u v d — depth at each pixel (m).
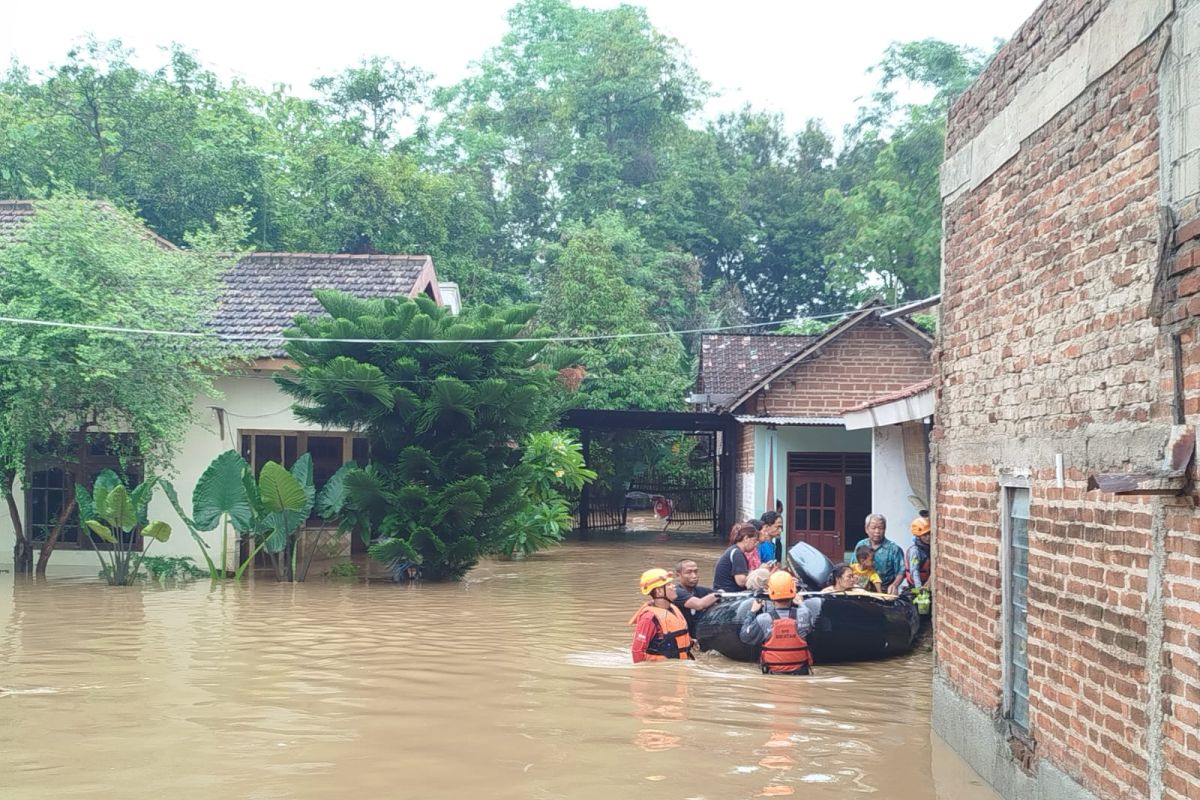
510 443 18.52
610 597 15.66
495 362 17.66
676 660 10.62
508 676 9.68
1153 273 4.77
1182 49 4.54
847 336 24.14
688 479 36.34
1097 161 5.44
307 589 16.30
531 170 45.97
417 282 21.64
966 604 7.36
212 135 32.59
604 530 31.36
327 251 34.75
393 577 17.42
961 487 7.57
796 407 24.00
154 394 16.80
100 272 16.64
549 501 23.14
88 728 7.70
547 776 6.61
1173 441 4.48
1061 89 5.89
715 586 12.10
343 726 7.80
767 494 23.84
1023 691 6.37
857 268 42.09
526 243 45.50
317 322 17.11
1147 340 4.85
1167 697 4.50
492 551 18.31
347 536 19.73
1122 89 5.18
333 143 36.56
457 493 17.03
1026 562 6.38
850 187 47.34
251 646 11.16
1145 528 4.75
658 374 34.28
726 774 6.71
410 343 17.19
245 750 7.14
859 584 12.28
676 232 46.09
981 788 6.54
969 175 7.50
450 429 17.59
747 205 48.47
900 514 16.03
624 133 48.69
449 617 13.48
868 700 9.02
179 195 31.20
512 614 13.80
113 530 18.45
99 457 18.64
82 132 31.02
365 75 40.19
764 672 10.03
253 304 20.62
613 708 8.45
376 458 17.70
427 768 6.75
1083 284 5.56
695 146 48.53
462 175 41.56
